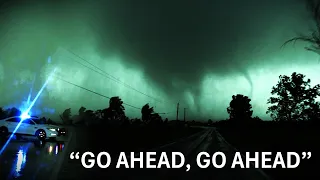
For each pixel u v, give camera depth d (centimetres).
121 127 5797
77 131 4056
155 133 5238
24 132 2312
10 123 2284
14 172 984
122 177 1039
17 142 2108
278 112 5097
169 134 5669
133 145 2469
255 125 7656
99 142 2505
